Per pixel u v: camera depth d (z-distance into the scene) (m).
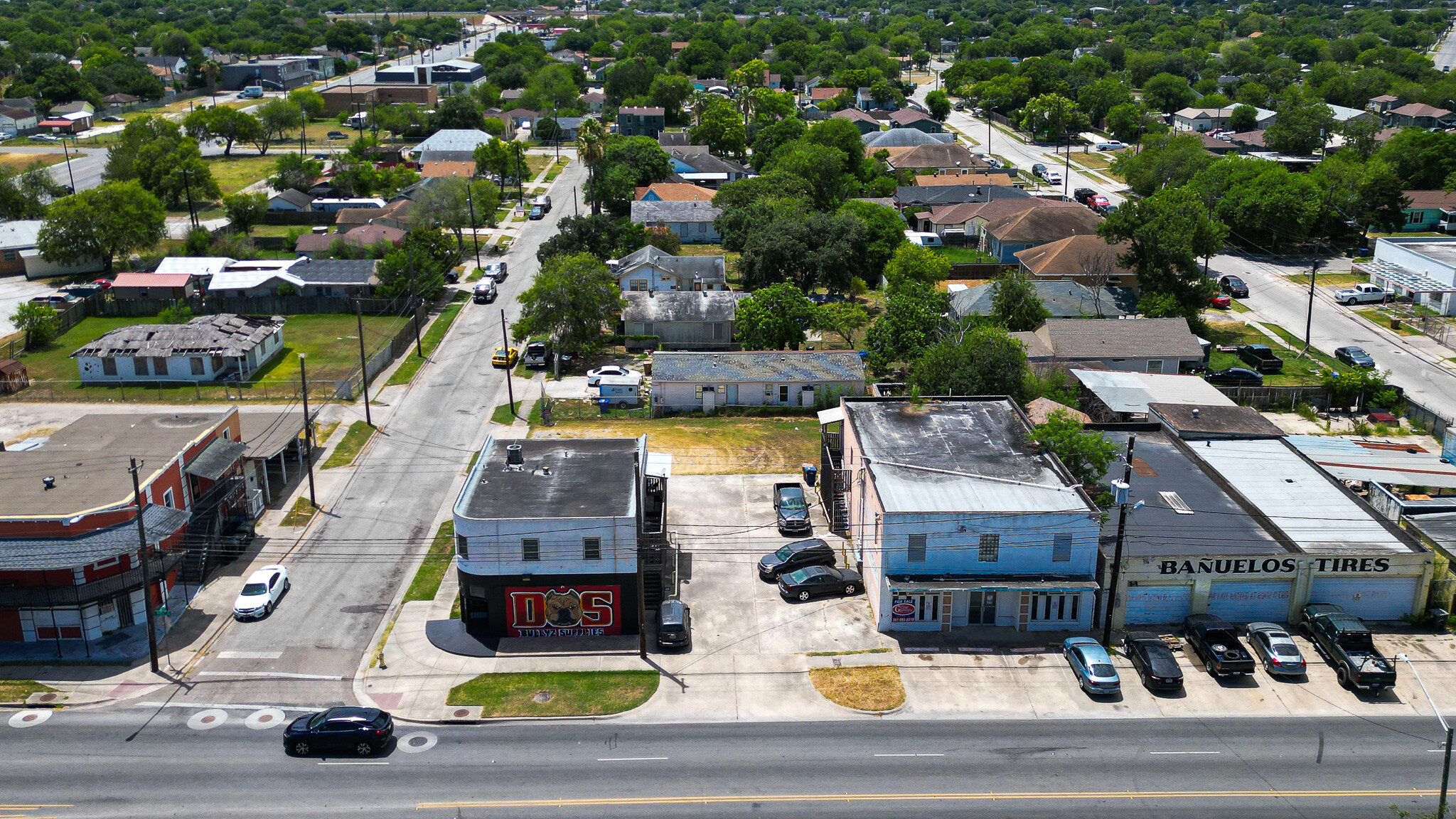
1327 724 41.50
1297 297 103.62
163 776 38.78
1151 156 142.75
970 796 37.47
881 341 80.44
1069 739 40.66
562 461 54.09
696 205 131.75
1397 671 44.75
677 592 51.72
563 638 48.25
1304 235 120.06
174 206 145.50
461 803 37.25
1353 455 61.00
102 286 106.44
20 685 44.38
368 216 127.38
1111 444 53.78
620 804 37.19
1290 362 85.44
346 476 65.31
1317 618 46.34
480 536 46.84
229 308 101.25
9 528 47.19
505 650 47.31
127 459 54.22
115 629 48.66
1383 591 48.25
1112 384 72.75
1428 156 131.62
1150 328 81.31
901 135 167.12
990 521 47.09
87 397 78.19
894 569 47.94
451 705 43.25
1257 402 76.25
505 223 136.75
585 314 84.69
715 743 40.72
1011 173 157.62
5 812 36.62
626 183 139.38
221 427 60.41
